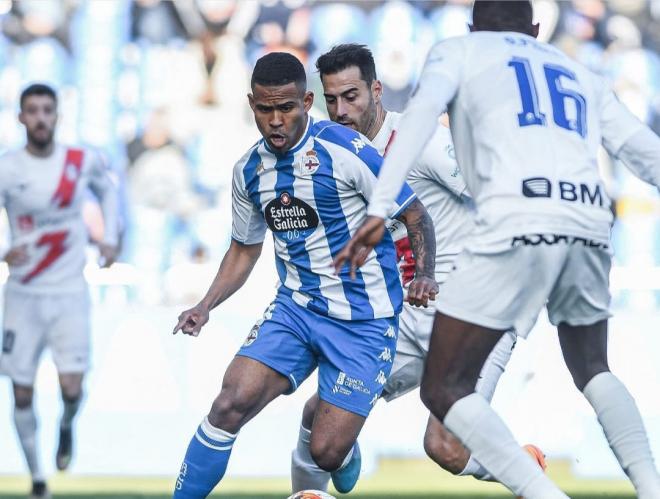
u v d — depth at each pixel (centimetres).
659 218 3456
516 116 1372
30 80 3628
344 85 1820
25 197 2711
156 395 2709
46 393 2880
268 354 1672
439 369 1378
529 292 1367
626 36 3678
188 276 3206
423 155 1827
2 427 2809
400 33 3609
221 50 3653
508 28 1490
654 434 2617
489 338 1373
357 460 1869
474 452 1373
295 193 1658
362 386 1688
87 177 2791
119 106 3616
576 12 3678
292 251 1700
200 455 1647
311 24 3659
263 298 3025
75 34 3638
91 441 2706
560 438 2633
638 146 1430
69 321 2691
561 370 2638
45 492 2464
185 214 3553
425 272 1655
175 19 3656
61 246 2723
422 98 1357
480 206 1367
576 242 1354
